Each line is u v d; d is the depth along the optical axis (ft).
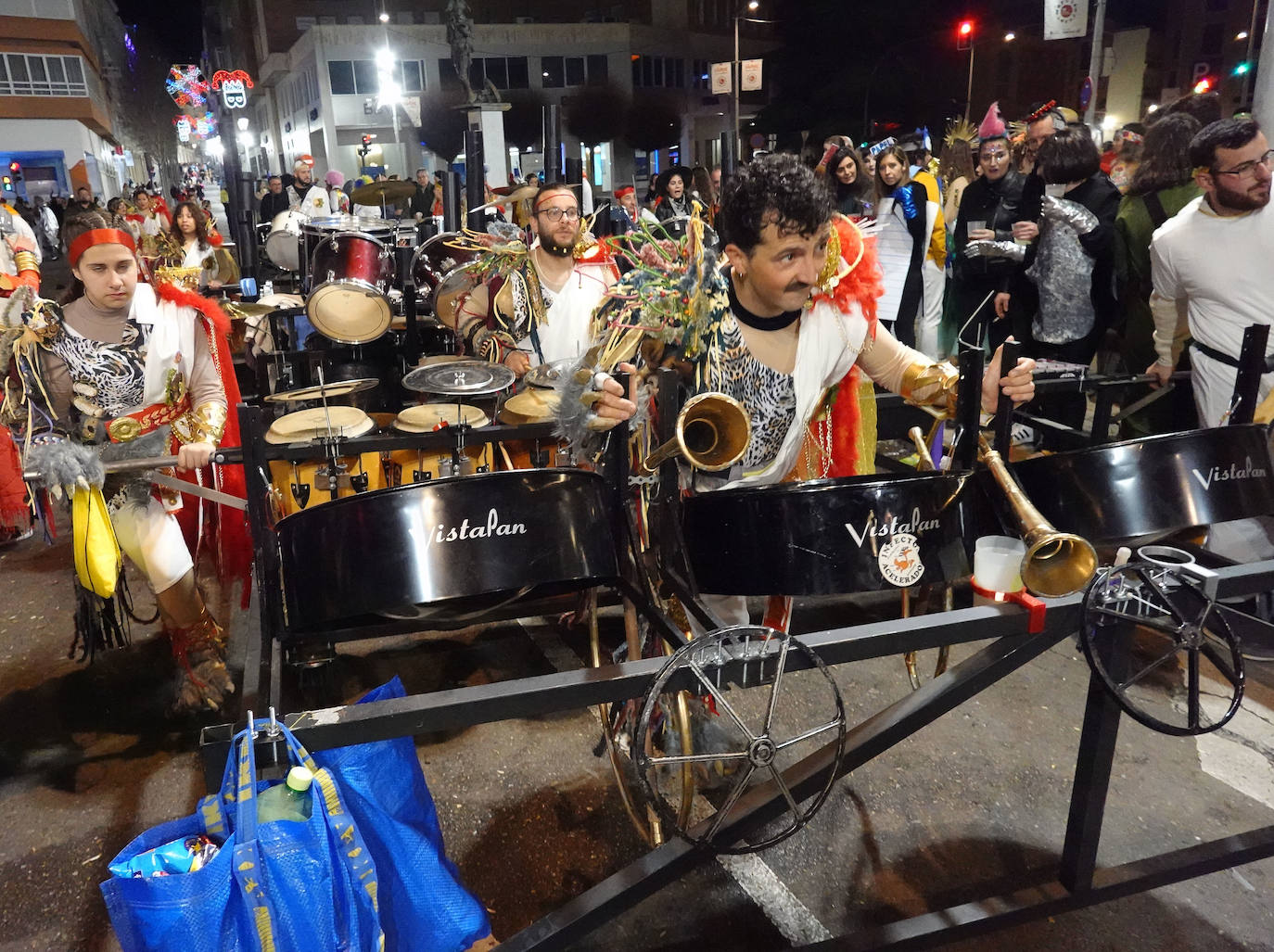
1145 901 6.44
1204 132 9.48
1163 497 6.73
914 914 6.37
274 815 4.19
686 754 5.88
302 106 128.57
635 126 95.45
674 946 6.14
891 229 16.11
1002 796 7.57
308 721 4.35
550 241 10.36
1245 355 8.01
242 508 7.73
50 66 119.75
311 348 16.17
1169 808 7.36
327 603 5.48
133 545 8.11
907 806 7.47
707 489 7.25
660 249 6.86
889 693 9.20
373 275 17.69
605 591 10.34
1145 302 13.04
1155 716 8.59
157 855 4.11
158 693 9.33
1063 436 10.39
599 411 6.21
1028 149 15.53
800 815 5.15
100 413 8.08
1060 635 5.50
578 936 4.90
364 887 4.14
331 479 6.97
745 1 115.96
